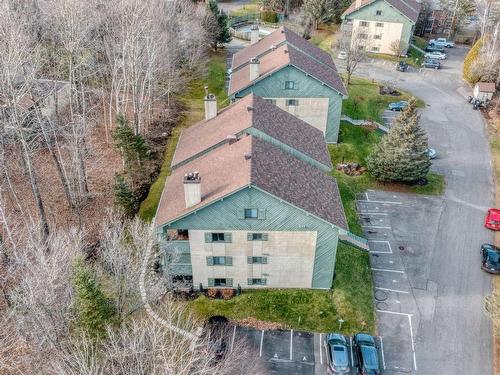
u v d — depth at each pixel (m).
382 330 35.81
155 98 60.62
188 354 27.69
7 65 34.41
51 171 48.56
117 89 50.62
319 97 55.06
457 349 34.66
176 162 41.88
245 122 40.47
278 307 36.56
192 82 71.75
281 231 34.75
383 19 83.50
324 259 36.31
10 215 38.84
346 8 98.56
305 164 39.66
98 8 62.06
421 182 53.19
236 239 35.12
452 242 44.84
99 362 25.27
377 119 66.38
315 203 35.12
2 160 39.88
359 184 52.72
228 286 38.03
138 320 30.23
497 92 72.62
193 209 33.12
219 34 82.06
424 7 98.06
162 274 36.06
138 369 23.61
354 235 44.16
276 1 101.81
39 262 30.03
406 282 40.22
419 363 33.47
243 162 34.78
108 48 53.62
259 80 53.72
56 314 27.44
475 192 52.16
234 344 33.53
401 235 45.53
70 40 46.78
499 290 39.47
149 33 52.12
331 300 37.22
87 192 46.12
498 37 75.94
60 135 51.16
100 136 55.94
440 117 67.31
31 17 52.34
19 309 30.06
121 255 30.86
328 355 32.81
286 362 32.94
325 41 91.56
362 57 75.25
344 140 59.91
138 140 46.97
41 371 26.50
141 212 44.84
